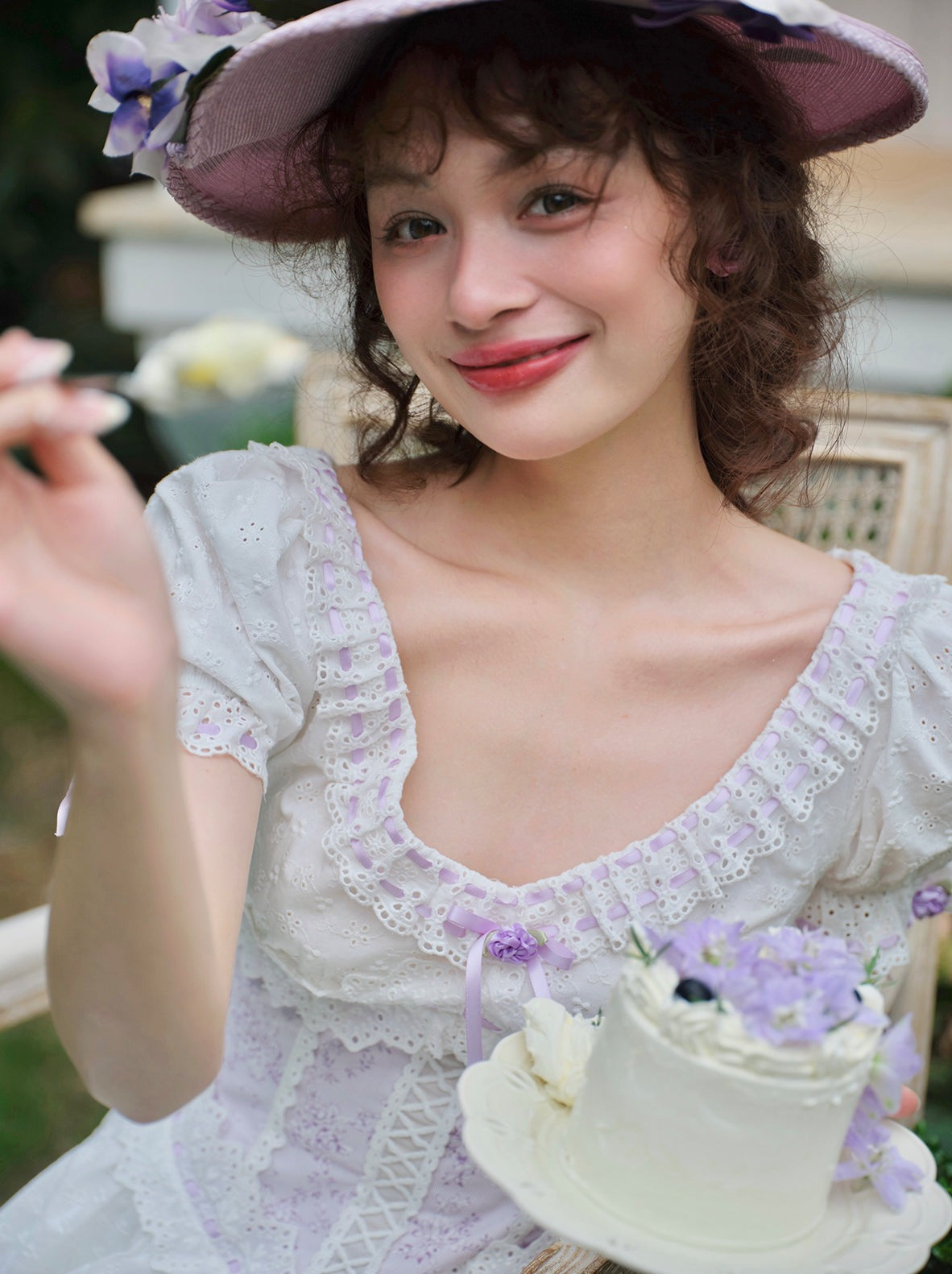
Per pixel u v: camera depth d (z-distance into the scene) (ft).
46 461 2.09
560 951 2.92
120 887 2.28
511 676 3.01
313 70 2.86
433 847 2.98
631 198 2.71
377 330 3.30
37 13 9.37
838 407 3.52
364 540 3.07
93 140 9.46
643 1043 2.34
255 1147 3.06
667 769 3.00
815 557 3.20
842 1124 2.37
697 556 3.08
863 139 3.10
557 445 2.78
